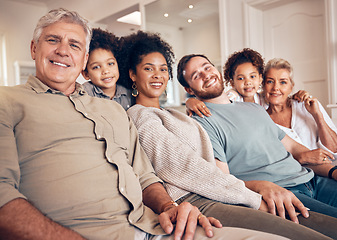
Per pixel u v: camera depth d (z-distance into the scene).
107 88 1.50
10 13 5.89
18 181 0.80
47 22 1.06
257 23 3.40
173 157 1.13
